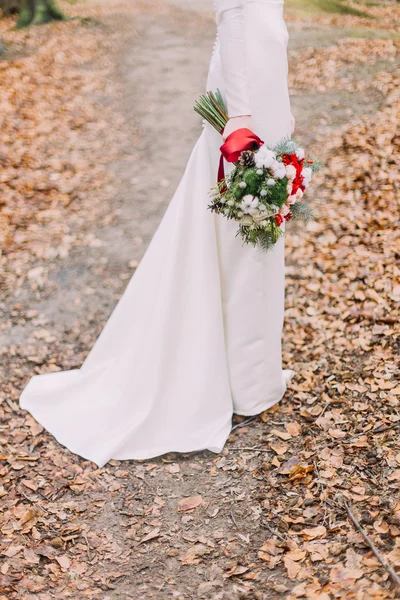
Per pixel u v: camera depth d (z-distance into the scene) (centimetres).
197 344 369
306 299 496
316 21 1094
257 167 310
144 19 1177
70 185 686
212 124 338
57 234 610
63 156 739
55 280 549
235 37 314
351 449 354
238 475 350
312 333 461
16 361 458
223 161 351
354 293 494
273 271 360
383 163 653
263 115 322
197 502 336
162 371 370
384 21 1072
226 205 319
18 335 486
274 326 373
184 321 371
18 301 525
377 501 316
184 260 365
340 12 1130
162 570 301
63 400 402
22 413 404
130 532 323
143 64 976
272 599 277
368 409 382
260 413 390
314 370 423
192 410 371
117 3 1280
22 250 588
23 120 816
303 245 559
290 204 326
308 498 328
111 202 656
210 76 344
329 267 528
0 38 1084
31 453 374
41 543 319
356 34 1006
